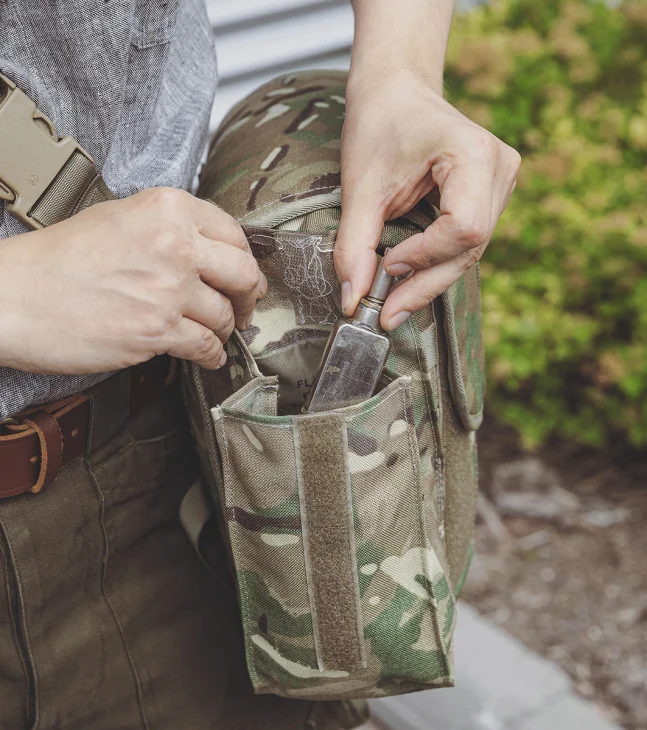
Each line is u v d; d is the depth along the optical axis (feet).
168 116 2.62
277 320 2.45
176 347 2.16
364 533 2.35
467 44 7.16
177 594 3.02
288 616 2.48
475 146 2.18
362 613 2.43
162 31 2.37
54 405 2.49
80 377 2.46
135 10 2.30
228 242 2.19
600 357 6.80
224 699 3.16
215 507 3.08
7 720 2.71
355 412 2.24
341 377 2.30
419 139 2.27
